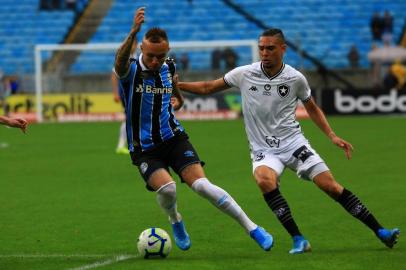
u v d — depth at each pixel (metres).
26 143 82.38
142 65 29.42
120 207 43.00
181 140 30.03
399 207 41.44
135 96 29.50
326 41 127.94
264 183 29.98
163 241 29.48
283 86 30.50
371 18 127.56
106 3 133.38
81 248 32.16
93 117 113.12
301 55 114.69
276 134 30.77
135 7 133.12
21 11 133.88
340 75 116.94
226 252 30.69
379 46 125.00
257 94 30.72
